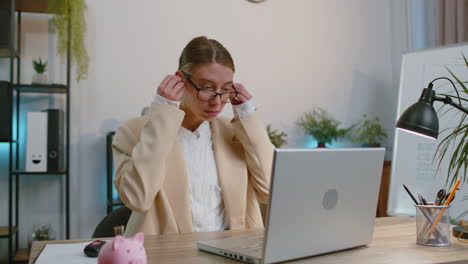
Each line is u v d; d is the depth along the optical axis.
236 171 1.52
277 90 3.55
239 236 1.14
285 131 3.55
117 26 3.21
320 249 0.97
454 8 3.26
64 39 2.92
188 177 1.46
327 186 0.96
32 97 3.07
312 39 3.67
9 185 2.76
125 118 3.20
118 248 0.79
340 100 3.71
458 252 1.01
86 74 3.09
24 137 3.05
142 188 1.31
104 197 3.14
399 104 2.43
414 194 2.22
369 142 3.58
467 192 2.04
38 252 1.05
